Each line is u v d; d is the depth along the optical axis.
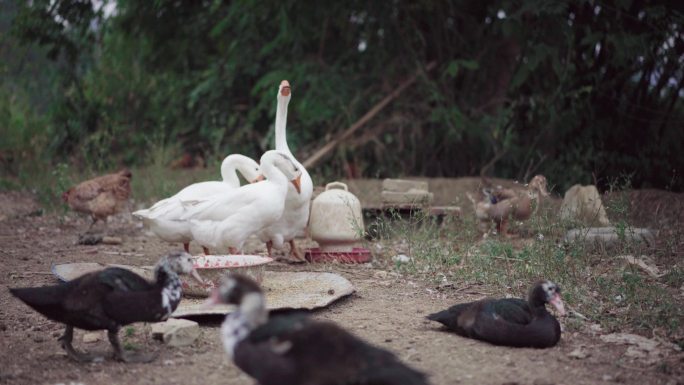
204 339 6.07
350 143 15.82
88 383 5.14
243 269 7.12
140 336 6.16
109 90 18.16
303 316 4.36
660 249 9.15
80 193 10.62
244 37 16.83
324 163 16.19
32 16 16.02
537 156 15.40
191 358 5.64
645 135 15.20
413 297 7.54
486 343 5.93
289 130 16.86
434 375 5.19
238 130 17.50
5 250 9.76
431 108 15.97
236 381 5.15
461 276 8.25
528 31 14.09
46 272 8.47
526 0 13.65
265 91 16.91
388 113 16.62
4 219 12.03
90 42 17.22
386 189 11.16
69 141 17.38
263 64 17.70
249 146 17.61
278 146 9.77
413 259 9.04
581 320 6.54
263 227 8.30
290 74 15.98
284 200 8.34
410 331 6.28
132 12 17.22
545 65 14.90
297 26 15.91
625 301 7.05
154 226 8.41
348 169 15.44
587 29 13.85
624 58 13.61
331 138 16.31
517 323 5.80
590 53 14.44
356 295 7.57
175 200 8.41
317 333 4.05
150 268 8.13
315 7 15.79
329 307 7.07
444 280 8.16
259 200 8.09
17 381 5.17
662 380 5.16
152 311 5.32
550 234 9.20
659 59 14.05
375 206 11.40
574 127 15.04
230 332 4.24
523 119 15.74
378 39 16.64
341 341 4.03
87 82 18.20
